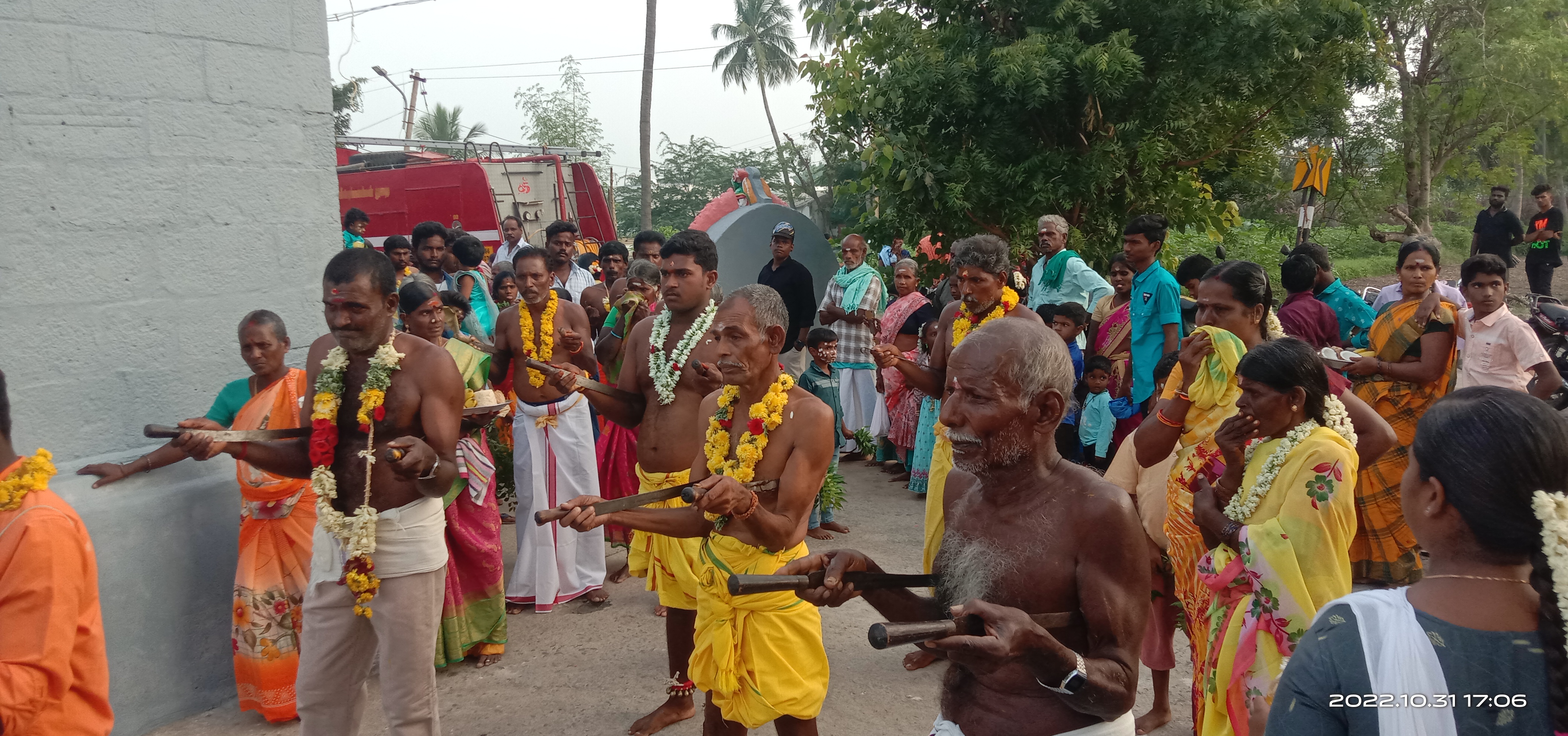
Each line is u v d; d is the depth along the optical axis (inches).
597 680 186.1
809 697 125.1
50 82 154.1
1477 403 60.4
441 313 204.7
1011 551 81.5
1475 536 58.9
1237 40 371.9
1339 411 117.8
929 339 313.4
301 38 188.9
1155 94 384.8
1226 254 439.2
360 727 165.6
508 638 207.5
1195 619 130.6
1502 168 1021.8
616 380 231.5
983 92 386.3
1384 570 219.6
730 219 476.7
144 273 166.9
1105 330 284.2
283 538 167.5
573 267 386.0
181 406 172.9
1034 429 80.6
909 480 331.6
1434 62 928.9
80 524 104.7
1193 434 134.6
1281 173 642.2
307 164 191.0
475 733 166.4
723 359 128.3
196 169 173.2
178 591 168.4
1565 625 55.2
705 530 127.3
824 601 83.1
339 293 130.3
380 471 133.7
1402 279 229.3
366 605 128.8
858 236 368.5
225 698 176.1
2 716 94.5
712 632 128.0
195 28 171.8
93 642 105.6
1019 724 82.6
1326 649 60.9
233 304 179.8
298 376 167.3
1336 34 389.1
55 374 156.3
